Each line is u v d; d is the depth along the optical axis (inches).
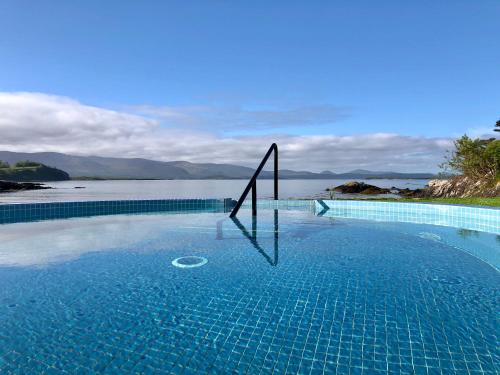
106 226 275.6
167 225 277.7
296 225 274.5
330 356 84.9
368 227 264.2
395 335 94.3
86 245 205.5
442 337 93.1
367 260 168.7
